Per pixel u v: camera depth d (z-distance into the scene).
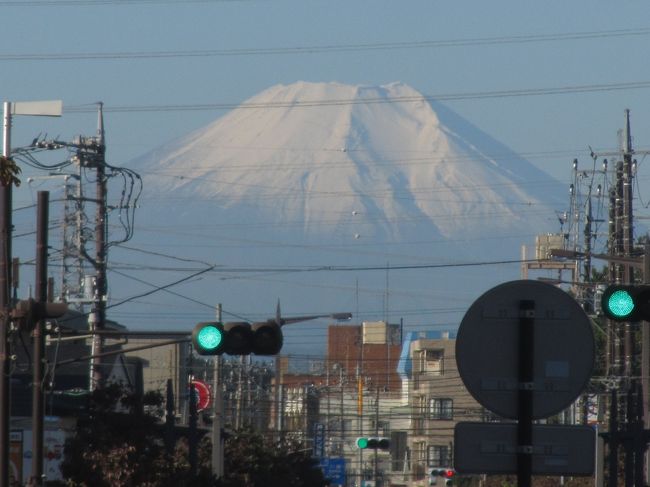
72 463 136.12
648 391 146.38
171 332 88.62
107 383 167.62
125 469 135.50
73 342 177.88
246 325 72.38
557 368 35.28
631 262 129.38
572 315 35.41
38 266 93.75
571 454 35.25
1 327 82.19
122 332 89.25
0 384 82.50
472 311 35.50
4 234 82.12
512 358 35.34
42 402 94.00
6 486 82.44
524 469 35.09
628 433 155.62
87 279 155.75
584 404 190.25
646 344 146.50
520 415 35.09
